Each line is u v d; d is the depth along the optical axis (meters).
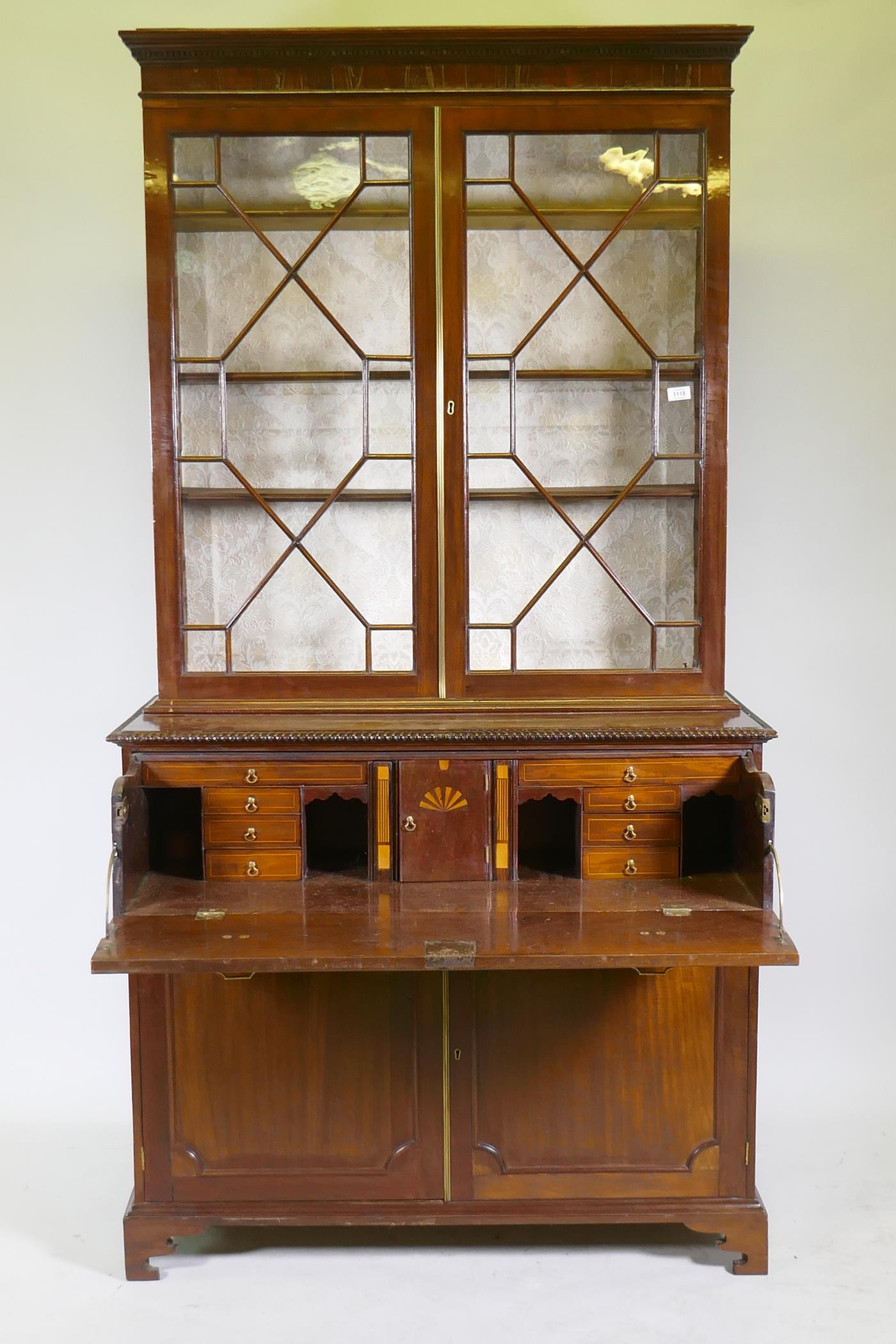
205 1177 2.07
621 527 2.08
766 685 2.64
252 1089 2.05
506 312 2.04
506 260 2.03
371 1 2.46
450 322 2.02
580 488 2.07
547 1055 2.05
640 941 1.75
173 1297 2.03
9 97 2.47
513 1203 2.07
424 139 1.99
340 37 1.94
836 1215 2.23
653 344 2.06
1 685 2.61
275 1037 2.05
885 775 2.66
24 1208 2.29
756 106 2.49
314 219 2.02
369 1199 2.07
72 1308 2.00
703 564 2.07
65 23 2.46
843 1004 2.71
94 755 2.63
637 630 2.09
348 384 2.05
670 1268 2.10
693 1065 2.06
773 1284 2.05
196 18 2.46
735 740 2.00
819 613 2.62
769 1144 2.48
